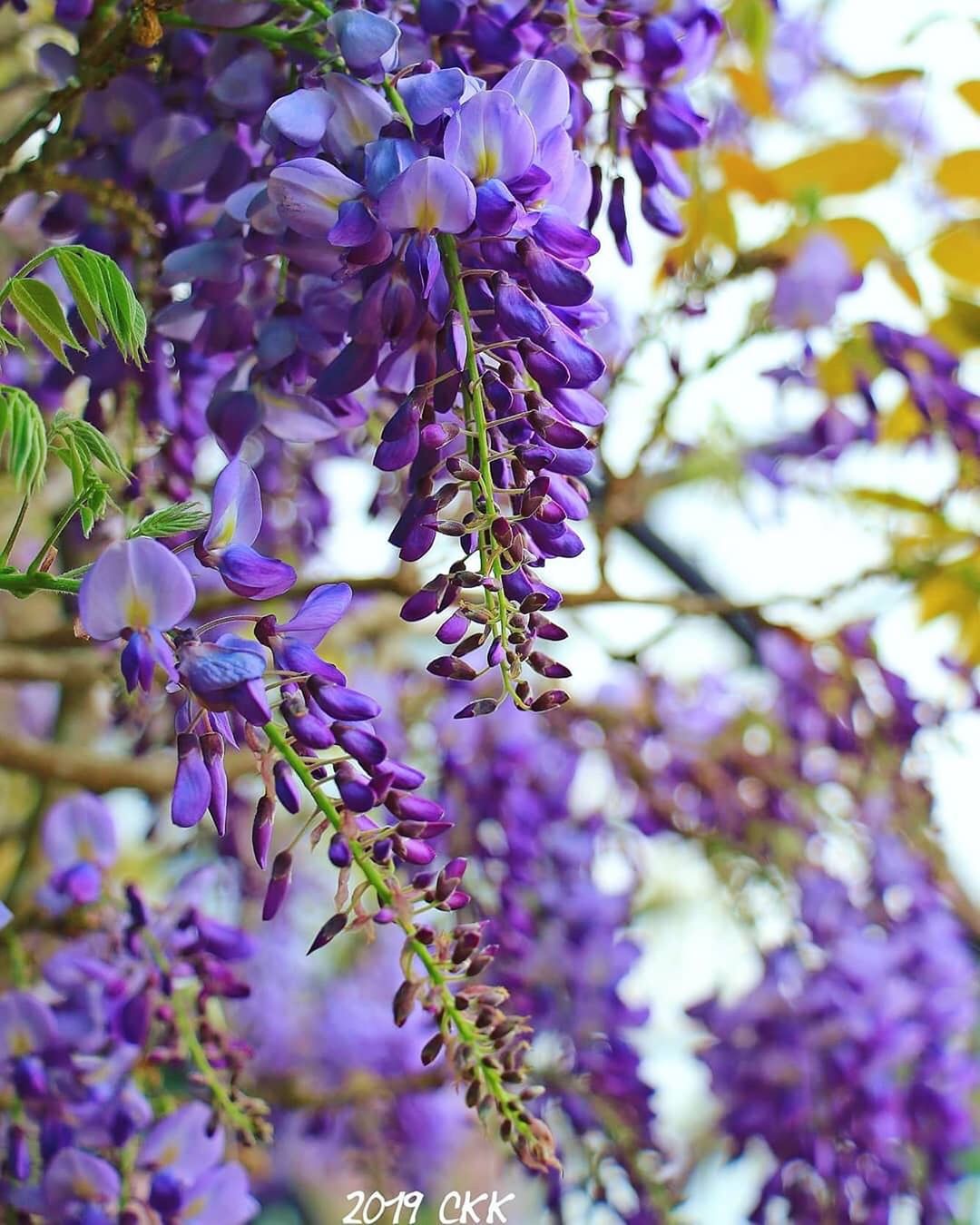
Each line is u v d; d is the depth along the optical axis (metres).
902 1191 0.82
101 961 0.60
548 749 0.90
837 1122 0.83
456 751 0.88
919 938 0.90
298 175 0.43
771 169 0.82
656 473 0.89
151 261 0.54
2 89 0.71
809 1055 0.85
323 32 0.47
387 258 0.42
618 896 0.84
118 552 0.40
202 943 0.59
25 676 0.81
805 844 0.94
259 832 0.41
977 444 0.85
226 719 0.41
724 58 0.83
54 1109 0.57
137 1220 0.55
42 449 0.38
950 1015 0.88
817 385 0.88
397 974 1.11
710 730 0.98
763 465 0.93
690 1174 0.89
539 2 0.47
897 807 0.96
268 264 0.49
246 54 0.49
